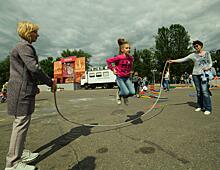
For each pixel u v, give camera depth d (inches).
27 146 142.1
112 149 127.1
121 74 181.0
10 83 104.1
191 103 300.7
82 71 1774.1
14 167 102.4
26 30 105.7
